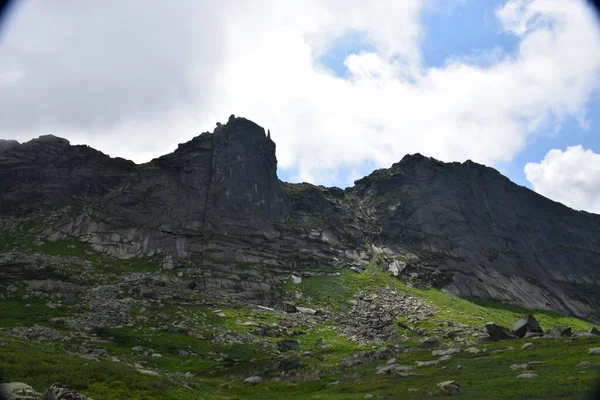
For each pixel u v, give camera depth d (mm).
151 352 75875
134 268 142375
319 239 197500
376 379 54156
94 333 81188
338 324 124000
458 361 58812
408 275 186000
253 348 88125
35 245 146625
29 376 31562
